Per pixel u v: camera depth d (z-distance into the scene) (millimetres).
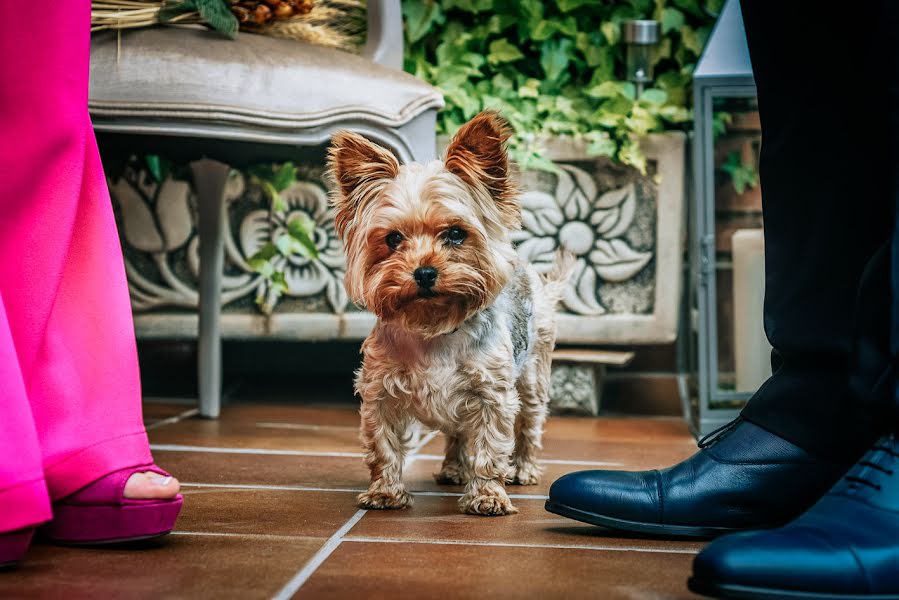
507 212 2242
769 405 1795
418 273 2029
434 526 1924
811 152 1733
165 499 1674
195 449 2877
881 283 1479
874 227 1670
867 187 1669
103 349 1704
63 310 1686
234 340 4285
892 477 1447
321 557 1633
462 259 2102
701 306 3393
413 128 3105
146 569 1534
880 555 1354
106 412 1688
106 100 2793
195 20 2969
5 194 1590
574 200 3998
